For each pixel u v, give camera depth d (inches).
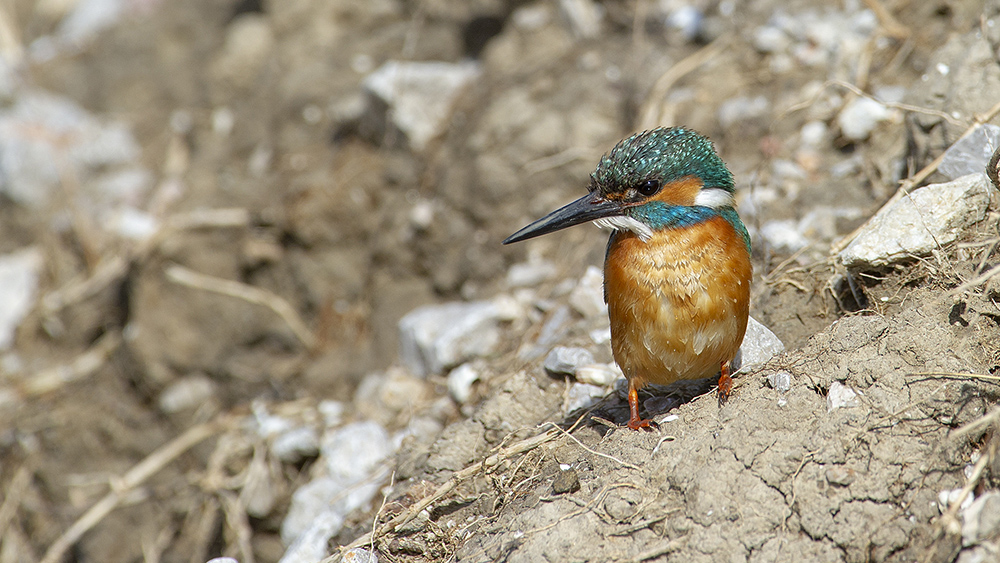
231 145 574.9
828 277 297.7
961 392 223.5
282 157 545.6
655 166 249.4
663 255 250.1
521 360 353.4
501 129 471.5
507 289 430.0
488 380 357.4
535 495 248.5
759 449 223.5
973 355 234.2
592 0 521.3
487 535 242.5
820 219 335.9
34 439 497.0
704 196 252.8
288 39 617.3
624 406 295.7
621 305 255.8
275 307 488.4
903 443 217.3
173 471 448.1
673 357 255.1
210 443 446.6
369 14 614.9
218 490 422.6
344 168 515.2
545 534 226.5
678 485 225.6
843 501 211.3
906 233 267.0
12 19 773.3
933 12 392.5
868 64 391.9
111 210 594.2
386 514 278.8
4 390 524.1
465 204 466.9
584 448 258.4
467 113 498.9
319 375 454.3
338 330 483.2
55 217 604.4
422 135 501.4
